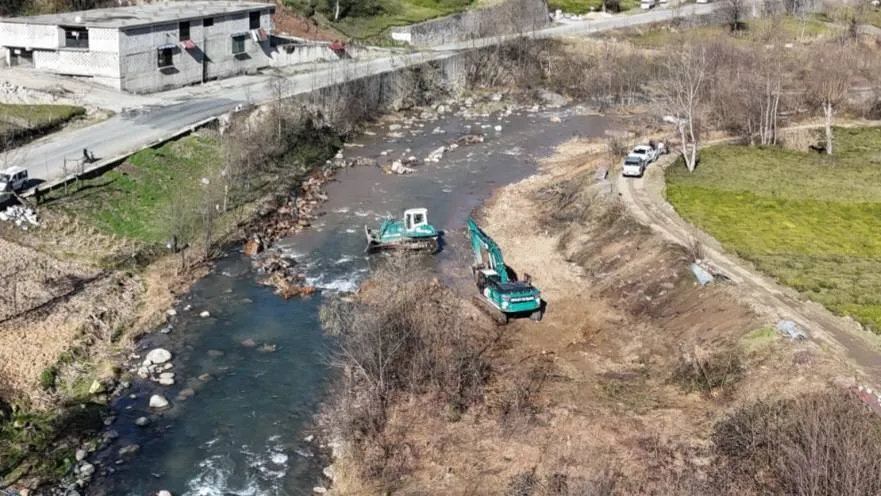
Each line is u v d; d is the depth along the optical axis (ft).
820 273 183.52
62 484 125.08
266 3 394.32
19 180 201.87
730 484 116.37
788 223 217.77
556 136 333.42
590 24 489.67
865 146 299.38
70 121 256.32
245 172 244.83
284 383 153.89
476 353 159.22
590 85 399.44
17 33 290.15
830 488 101.40
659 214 221.87
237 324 174.29
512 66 409.90
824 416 116.98
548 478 121.08
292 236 221.05
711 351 156.15
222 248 208.74
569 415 140.46
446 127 339.36
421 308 168.66
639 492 116.67
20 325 161.58
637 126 339.57
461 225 233.76
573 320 178.19
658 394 148.05
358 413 139.54
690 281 181.37
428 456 130.00
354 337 155.94
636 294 185.37
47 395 145.28
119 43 281.95
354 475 126.62
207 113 274.98
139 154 233.96
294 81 326.24
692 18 505.66
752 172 262.88
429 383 146.10
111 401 146.20
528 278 190.19
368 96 335.67
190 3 363.97
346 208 242.78
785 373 143.13
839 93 338.95
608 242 210.79
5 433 134.51
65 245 192.75
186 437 137.59
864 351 149.89
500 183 271.49
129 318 172.96
